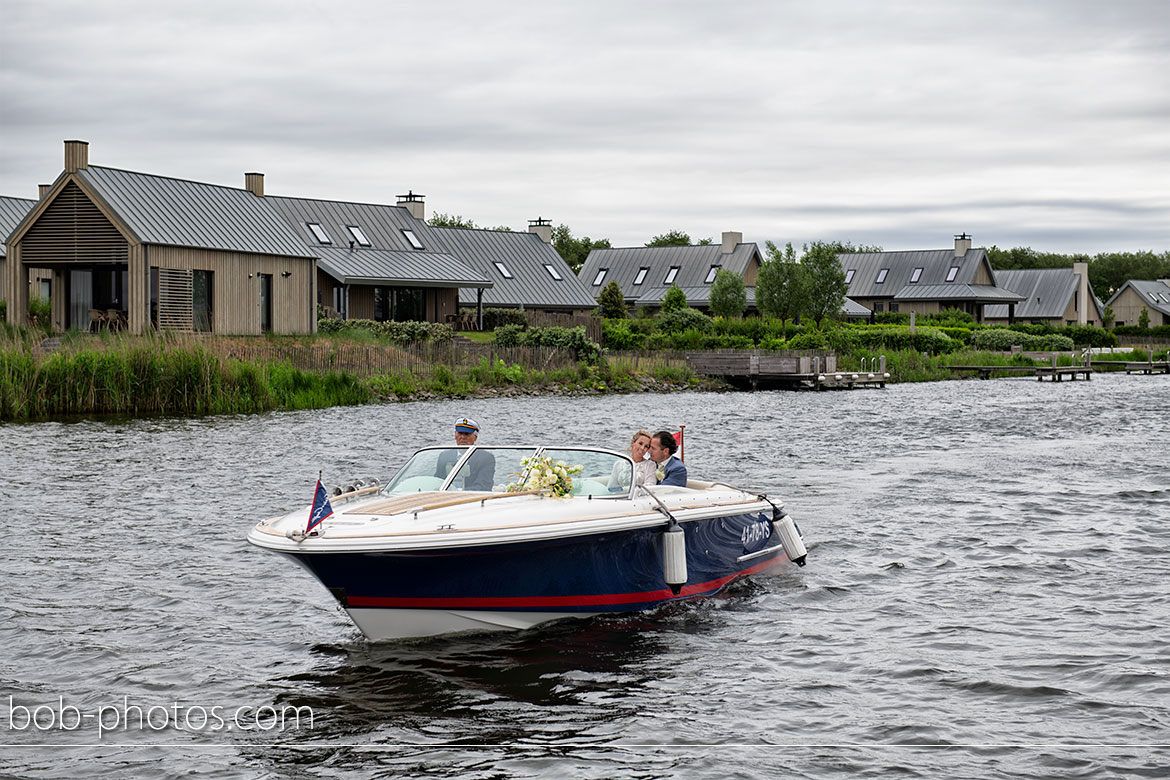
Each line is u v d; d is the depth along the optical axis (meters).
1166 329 98.44
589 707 8.04
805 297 64.50
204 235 40.28
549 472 10.09
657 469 11.59
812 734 7.56
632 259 87.31
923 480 18.80
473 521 9.13
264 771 7.02
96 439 23.34
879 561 12.52
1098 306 107.62
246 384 31.72
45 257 39.09
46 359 29.75
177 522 14.30
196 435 24.36
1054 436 26.80
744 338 57.75
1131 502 16.48
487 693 8.30
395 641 9.38
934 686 8.43
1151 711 7.90
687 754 7.25
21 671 8.70
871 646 9.41
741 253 83.25
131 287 37.66
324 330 45.81
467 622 9.48
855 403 38.31
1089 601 10.77
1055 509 15.87
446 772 7.00
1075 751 7.26
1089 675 8.62
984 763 7.11
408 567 8.89
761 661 9.03
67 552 12.52
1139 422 30.88
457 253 64.50
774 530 12.27
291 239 44.50
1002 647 9.34
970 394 44.16
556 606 9.80
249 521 14.40
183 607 10.42
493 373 40.78
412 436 24.73
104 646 9.27
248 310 41.97
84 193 38.44
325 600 10.70
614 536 9.80
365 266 51.47
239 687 8.41
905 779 6.89
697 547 10.80
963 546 13.29
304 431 25.50
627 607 10.31
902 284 93.00
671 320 62.28
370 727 7.68
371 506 9.55
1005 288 101.94
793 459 21.78
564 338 45.75
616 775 6.95
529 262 67.38
